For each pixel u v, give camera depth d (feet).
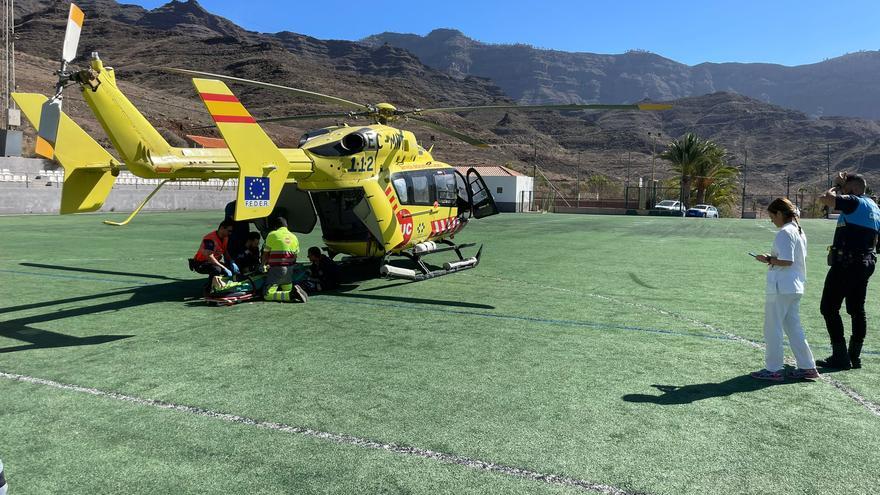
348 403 14.55
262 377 16.43
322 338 20.72
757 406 14.69
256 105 563.07
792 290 16.28
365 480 10.75
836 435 13.00
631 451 12.10
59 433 12.60
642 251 51.75
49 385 15.58
